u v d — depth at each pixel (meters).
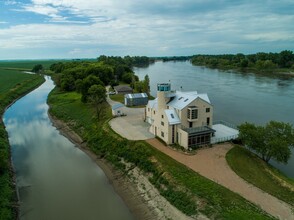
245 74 194.75
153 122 57.28
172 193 36.66
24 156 55.25
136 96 88.75
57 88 135.38
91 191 41.28
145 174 43.19
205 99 55.50
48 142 63.91
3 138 62.69
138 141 52.81
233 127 61.28
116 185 43.12
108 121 67.94
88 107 86.62
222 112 85.81
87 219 34.16
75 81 122.75
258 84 143.25
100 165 50.69
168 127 50.50
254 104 96.38
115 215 35.00
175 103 54.25
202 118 53.34
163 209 34.81
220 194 34.28
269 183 37.84
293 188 36.28
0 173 43.19
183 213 32.97
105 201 38.44
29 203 37.97
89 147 58.97
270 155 44.31
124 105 88.38
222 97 109.12
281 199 33.66
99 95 81.56
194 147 49.38
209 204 32.81
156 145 51.00
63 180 44.91
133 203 37.66
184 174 39.81
